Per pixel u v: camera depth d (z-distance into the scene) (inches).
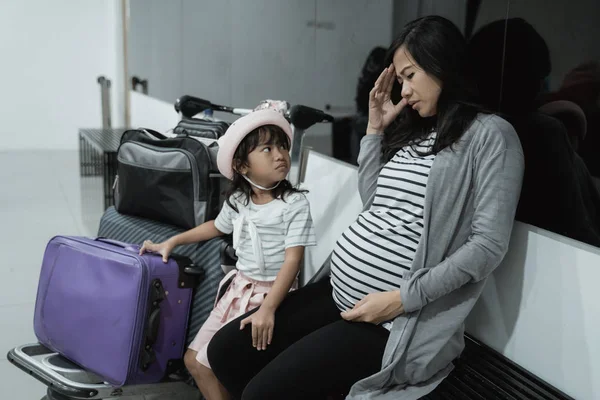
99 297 76.9
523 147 65.2
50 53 315.0
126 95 318.7
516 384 61.9
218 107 102.6
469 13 72.3
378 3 89.4
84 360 78.3
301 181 87.5
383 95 72.5
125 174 95.7
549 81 61.1
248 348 68.7
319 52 106.6
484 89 70.6
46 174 256.1
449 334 60.2
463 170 59.3
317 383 60.4
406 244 62.2
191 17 174.2
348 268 64.7
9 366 98.6
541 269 63.2
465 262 57.2
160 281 76.7
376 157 73.0
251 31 133.7
